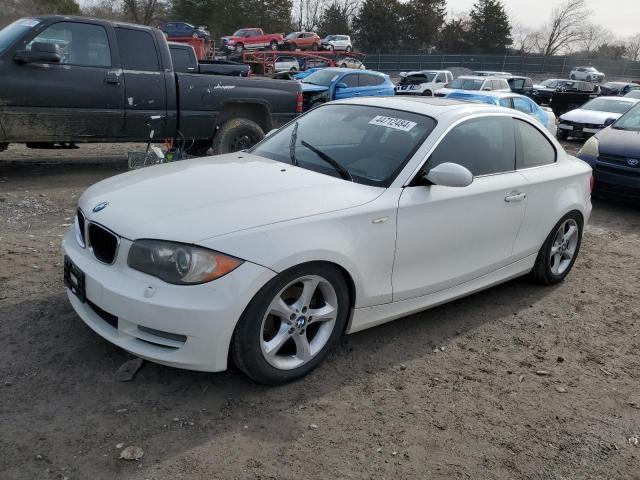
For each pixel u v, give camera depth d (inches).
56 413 111.6
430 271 148.3
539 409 127.0
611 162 321.4
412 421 118.8
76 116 293.6
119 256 115.6
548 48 3452.3
